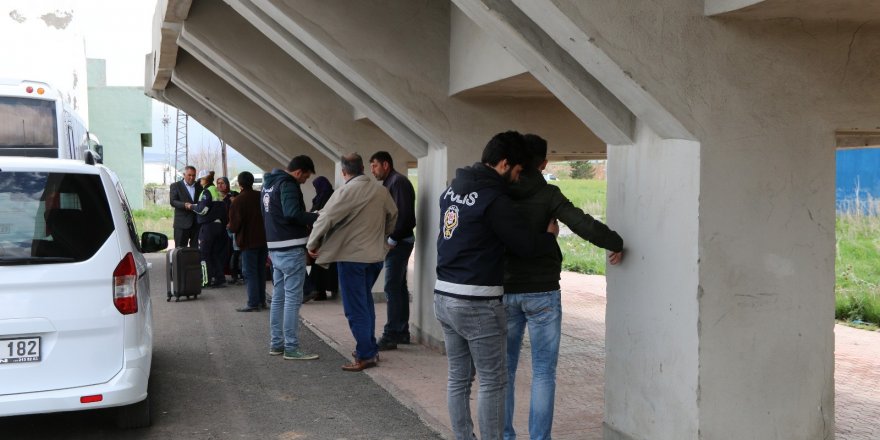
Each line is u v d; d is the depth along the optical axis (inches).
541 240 181.2
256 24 362.9
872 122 184.5
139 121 1550.2
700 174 175.5
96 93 1533.0
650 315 192.9
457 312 179.0
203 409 254.8
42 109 534.0
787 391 182.9
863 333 380.8
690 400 179.6
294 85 458.0
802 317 183.3
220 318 439.5
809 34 179.8
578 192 994.1
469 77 296.0
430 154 345.1
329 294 529.7
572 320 425.7
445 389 275.1
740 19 175.8
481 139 319.9
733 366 178.9
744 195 178.1
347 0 307.4
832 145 183.5
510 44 199.0
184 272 502.0
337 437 225.0
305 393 273.9
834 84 182.1
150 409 255.0
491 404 180.2
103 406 201.8
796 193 181.8
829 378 185.8
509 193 191.5
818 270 184.2
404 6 313.0
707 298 176.9
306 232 327.9
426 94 314.5
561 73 192.9
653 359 192.1
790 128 180.7
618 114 196.1
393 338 348.2
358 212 298.7
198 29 445.7
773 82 178.9
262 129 629.6
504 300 197.5
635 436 199.6
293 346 327.0
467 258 179.0
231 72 465.1
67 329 199.9
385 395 270.5
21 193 202.1
